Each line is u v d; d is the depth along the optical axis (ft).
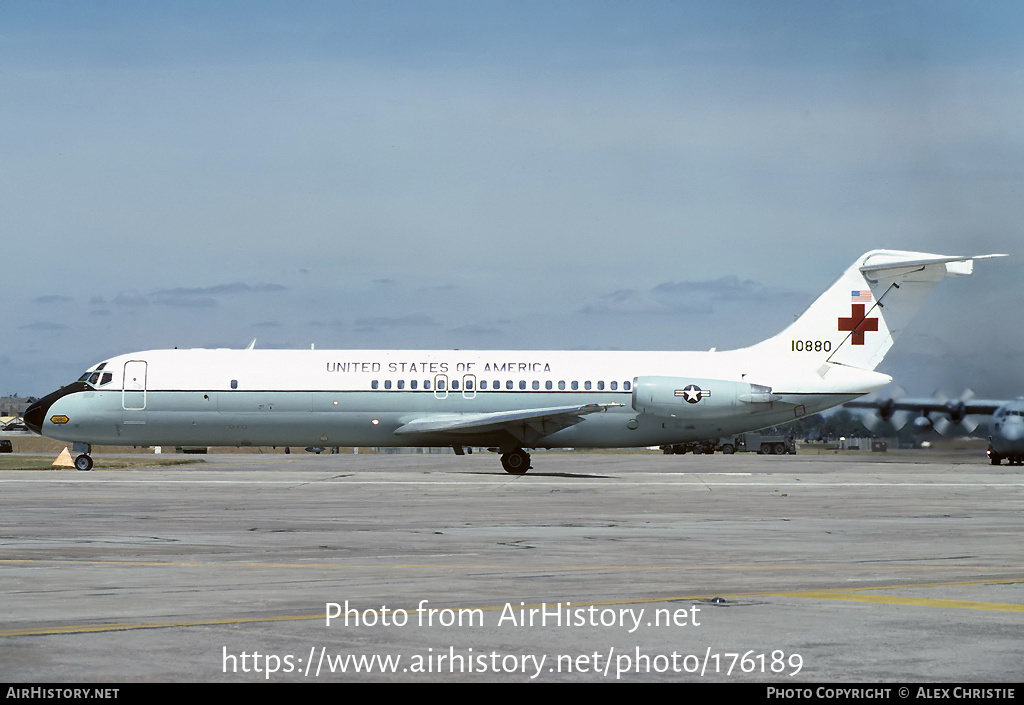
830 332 246.88
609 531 116.67
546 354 242.37
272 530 115.55
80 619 61.72
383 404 237.25
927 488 194.70
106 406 238.89
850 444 495.41
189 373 239.30
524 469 241.76
